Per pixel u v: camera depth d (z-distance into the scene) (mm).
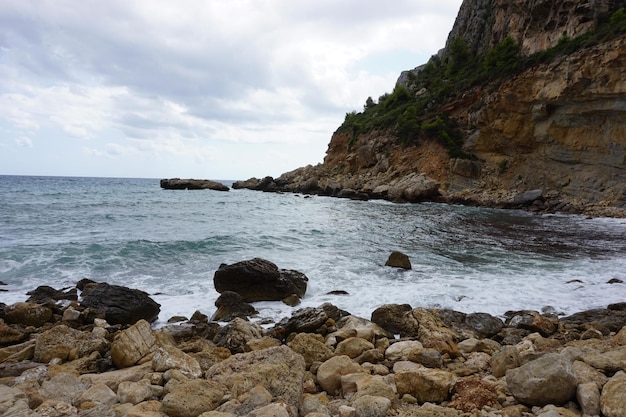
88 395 4484
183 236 18828
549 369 4270
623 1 47594
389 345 6863
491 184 49000
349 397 4766
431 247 17953
